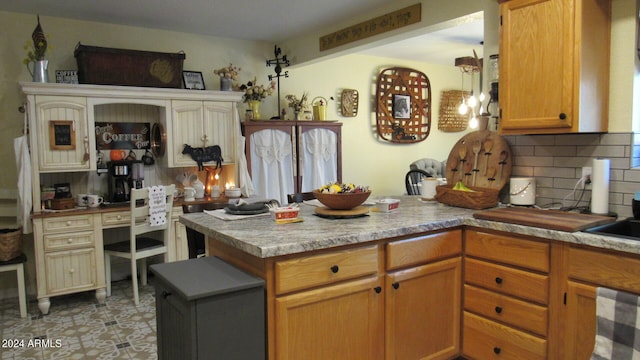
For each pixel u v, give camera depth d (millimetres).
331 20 4230
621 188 2318
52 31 4004
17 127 3887
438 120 7176
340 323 1917
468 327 2383
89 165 3742
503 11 2490
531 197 2625
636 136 2295
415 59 6629
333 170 5258
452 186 2982
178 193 4520
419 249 2174
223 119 4418
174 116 4141
